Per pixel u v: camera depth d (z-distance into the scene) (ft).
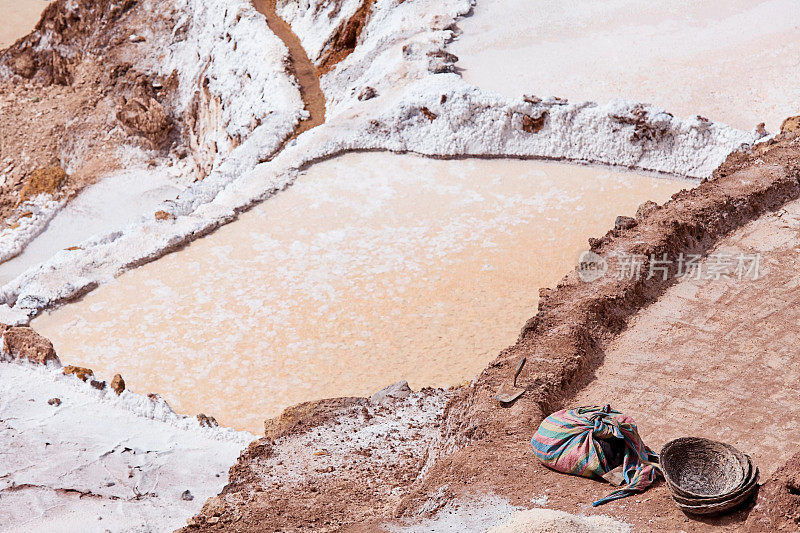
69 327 88.48
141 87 170.30
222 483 61.11
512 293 88.17
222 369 81.15
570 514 40.96
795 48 122.83
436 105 115.65
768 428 51.37
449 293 88.94
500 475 45.55
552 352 56.80
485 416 51.16
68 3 186.29
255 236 101.14
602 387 55.62
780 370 56.13
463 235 98.12
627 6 139.44
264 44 150.92
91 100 176.04
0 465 61.67
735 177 78.13
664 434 51.39
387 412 64.08
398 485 51.85
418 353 81.25
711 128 106.93
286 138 126.52
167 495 59.16
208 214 104.73
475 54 130.82
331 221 102.73
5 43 232.94
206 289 92.79
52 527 53.42
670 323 61.72
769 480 40.24
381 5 146.92
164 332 86.69
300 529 46.16
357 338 83.71
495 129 113.60
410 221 101.50
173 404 76.84
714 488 41.78
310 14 158.30
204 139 156.46
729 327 60.80
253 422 74.28
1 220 152.46
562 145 112.16
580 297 63.05
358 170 112.78
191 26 173.17
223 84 153.17
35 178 158.40
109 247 99.76
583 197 104.06
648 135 108.99
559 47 130.41
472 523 41.70
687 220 71.05
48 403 71.46
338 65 141.49
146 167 162.91
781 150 83.05
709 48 125.59
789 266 67.31
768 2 135.54
